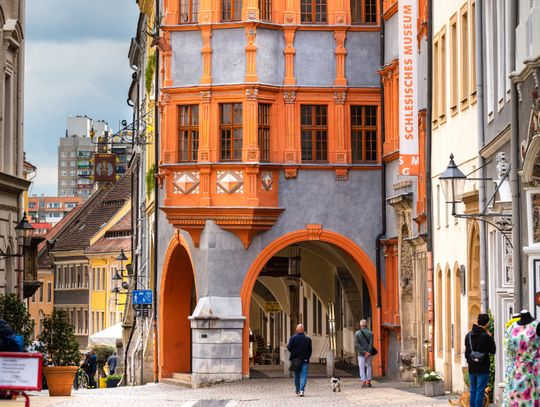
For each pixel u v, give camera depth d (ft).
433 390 123.24
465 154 120.67
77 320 404.98
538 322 75.82
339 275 185.57
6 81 158.51
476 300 115.75
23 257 162.40
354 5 170.40
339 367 186.50
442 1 132.46
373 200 169.17
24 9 164.96
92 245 392.47
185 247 172.96
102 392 155.74
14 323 135.03
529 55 86.33
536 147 84.69
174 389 163.12
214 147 165.37
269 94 166.61
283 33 167.94
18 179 155.22
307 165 167.43
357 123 169.68
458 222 122.83
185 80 167.12
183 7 168.55
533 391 75.31
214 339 165.27
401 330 155.84
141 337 205.16
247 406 122.31
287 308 232.73
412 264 151.74
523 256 90.22
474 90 116.78
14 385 81.46
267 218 165.68
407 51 141.18
